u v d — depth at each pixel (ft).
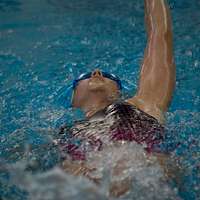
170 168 10.48
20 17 23.68
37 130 13.79
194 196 10.08
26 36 21.36
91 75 14.19
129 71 18.10
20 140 13.10
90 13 24.30
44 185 8.11
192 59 18.98
